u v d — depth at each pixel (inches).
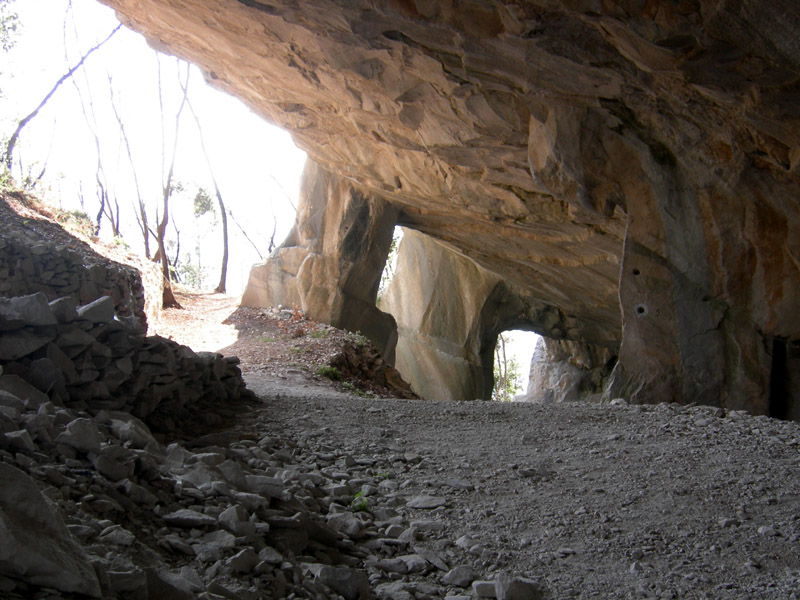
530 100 475.2
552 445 280.7
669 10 323.9
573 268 820.0
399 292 1261.1
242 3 453.7
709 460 258.8
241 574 126.3
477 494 214.8
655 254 477.1
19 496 94.5
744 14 302.7
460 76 474.6
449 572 155.9
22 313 198.8
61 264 545.3
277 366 654.5
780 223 442.3
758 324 454.0
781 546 181.9
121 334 230.7
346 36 460.4
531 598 145.6
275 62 563.8
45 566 89.2
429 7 400.2
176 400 257.0
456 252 1072.2
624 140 466.6
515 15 371.9
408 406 351.9
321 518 175.8
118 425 183.9
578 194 491.8
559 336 1146.7
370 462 237.8
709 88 366.9
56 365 201.0
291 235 968.3
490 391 1173.1
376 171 759.7
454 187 696.4
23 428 144.0
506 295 1128.8
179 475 164.2
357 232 880.3
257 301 944.9
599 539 183.2
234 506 147.1
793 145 382.3
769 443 284.2
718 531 191.0
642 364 474.3
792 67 317.4
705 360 462.0
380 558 163.6
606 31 363.3
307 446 251.4
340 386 620.7
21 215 690.8
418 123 573.9
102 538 114.7
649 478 235.6
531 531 187.2
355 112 624.7
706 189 455.5
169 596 107.0
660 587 155.9
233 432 252.7
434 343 1171.9
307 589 131.9
